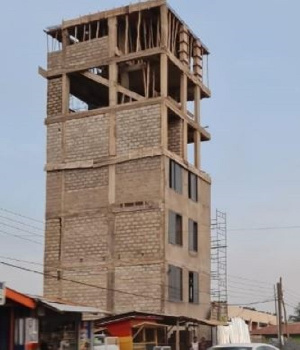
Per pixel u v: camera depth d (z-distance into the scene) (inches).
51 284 1781.5
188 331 1625.2
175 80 1983.3
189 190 1866.4
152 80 1875.0
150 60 1830.7
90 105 2048.5
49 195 1845.5
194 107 2004.2
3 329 757.9
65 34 1916.8
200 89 2031.3
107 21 1879.9
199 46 2041.1
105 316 1254.3
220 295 1999.3
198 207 1913.1
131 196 1728.6
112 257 1715.1
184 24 1927.9
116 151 1777.8
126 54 1819.6
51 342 806.5
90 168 1802.4
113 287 1694.1
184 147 1855.3
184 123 1873.8
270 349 727.7
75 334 829.2
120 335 1249.4
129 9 1838.1
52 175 1854.1
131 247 1697.8
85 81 1941.4
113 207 1744.6
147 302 1642.5
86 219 1777.8
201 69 2043.6
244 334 2009.1
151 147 1733.5
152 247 1670.8
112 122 1798.7
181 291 1734.7
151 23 1873.8
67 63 1894.7
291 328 2810.0
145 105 1763.0
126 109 1787.6
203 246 1916.8
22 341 745.6
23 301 740.7
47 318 811.4
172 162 1763.0
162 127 1729.8
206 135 2025.1
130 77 1940.2
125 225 1718.8
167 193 1710.1
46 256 1804.9
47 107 1903.3
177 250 1736.0
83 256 1755.7
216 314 1941.4
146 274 1662.2
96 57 1859.0
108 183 1768.0
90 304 1713.8
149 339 1325.0
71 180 1825.8
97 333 1221.1
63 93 1886.1
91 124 1828.2
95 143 1812.3
